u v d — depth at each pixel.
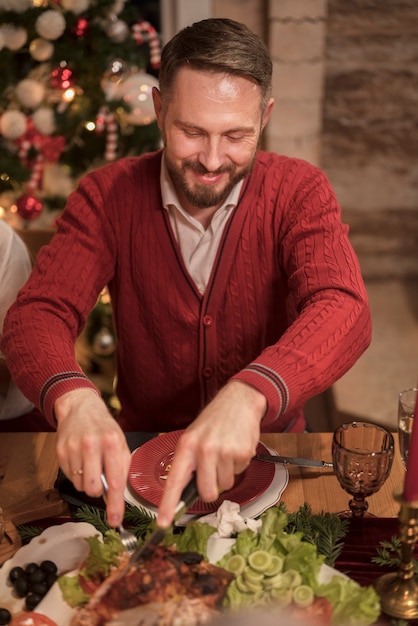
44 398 1.19
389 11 3.56
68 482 1.26
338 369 1.29
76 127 2.62
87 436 1.05
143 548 0.95
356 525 1.18
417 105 3.76
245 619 0.77
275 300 1.64
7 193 2.82
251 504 1.20
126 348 1.71
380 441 1.23
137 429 1.76
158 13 3.51
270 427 1.66
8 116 2.48
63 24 2.41
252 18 3.52
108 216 1.62
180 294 1.62
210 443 1.01
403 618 0.98
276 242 1.60
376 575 1.09
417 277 4.14
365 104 3.76
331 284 1.42
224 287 1.61
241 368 1.68
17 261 1.76
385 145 3.85
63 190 3.34
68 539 1.11
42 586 1.03
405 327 3.74
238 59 1.30
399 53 3.65
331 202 1.58
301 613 0.90
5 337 1.39
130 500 1.22
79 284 1.55
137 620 0.89
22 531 1.18
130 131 2.73
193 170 1.40
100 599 0.91
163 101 1.38
